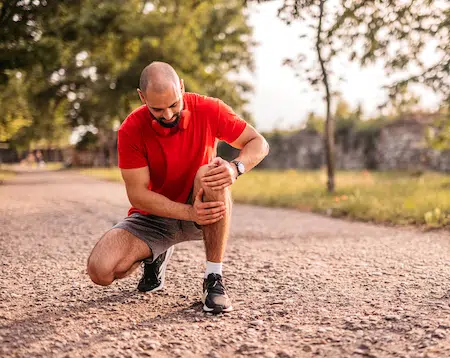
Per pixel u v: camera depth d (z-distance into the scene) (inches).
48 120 1462.8
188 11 986.7
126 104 1097.4
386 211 312.3
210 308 120.3
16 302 131.3
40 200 476.7
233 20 1082.7
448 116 505.0
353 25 375.2
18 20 564.7
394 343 97.9
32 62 598.2
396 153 1082.1
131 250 120.2
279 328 109.6
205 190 116.3
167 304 128.9
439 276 154.4
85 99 1263.5
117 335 105.7
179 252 205.2
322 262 181.9
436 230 254.2
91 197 516.4
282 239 241.3
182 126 114.4
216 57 1179.3
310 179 709.3
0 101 965.2
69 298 135.1
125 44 952.9
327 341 100.7
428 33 351.9
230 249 213.6
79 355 94.5
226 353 95.8
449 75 359.6
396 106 393.1
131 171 117.6
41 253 204.1
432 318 111.7
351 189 472.7
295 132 1378.0
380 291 138.3
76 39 652.7
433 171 962.7
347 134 1219.9
